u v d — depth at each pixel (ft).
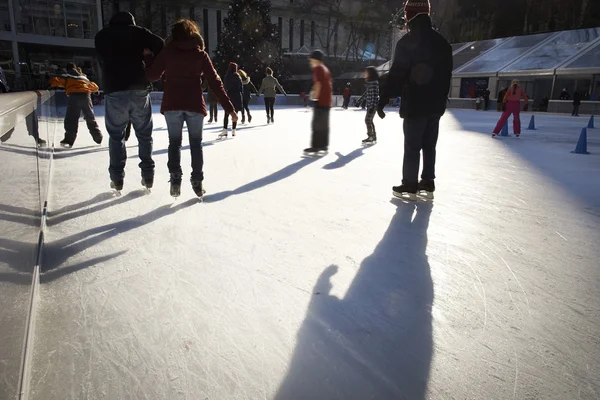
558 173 15.71
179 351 4.72
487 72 78.38
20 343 3.94
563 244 8.29
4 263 3.62
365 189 12.55
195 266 6.98
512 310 5.74
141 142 11.08
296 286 6.34
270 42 94.84
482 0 115.55
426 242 8.31
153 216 9.61
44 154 11.53
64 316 5.36
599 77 65.98
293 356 4.66
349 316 5.52
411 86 10.56
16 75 74.69
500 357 4.71
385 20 133.59
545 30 106.52
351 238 8.45
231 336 5.02
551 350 4.85
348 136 27.27
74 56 101.14
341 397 4.04
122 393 4.05
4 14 87.56
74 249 7.59
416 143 10.94
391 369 4.48
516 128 28.89
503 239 8.54
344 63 133.39
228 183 13.05
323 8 154.51
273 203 10.87
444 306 5.83
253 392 4.10
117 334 5.01
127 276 6.55
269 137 25.43
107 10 116.47
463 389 4.18
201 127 10.58
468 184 13.67
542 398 4.07
